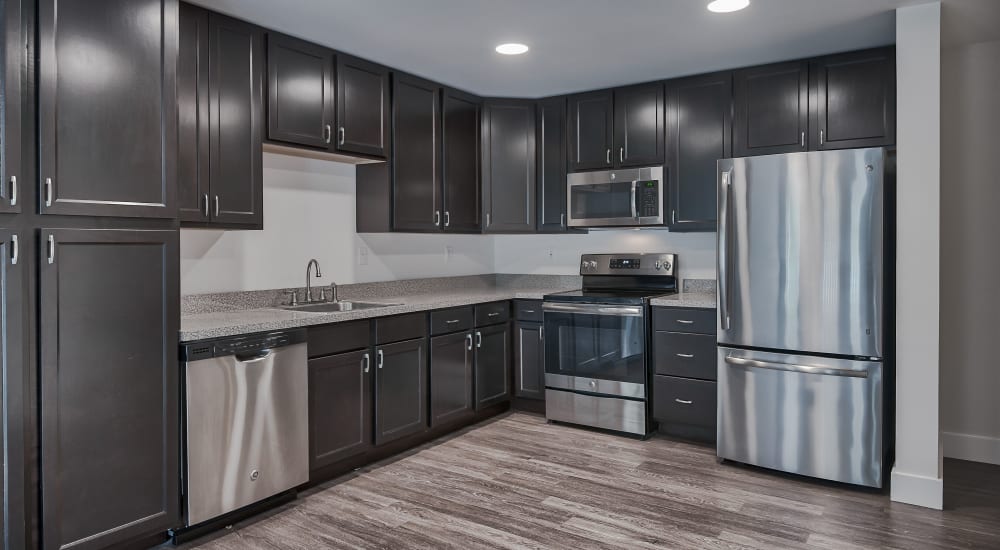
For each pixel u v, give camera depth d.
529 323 4.18
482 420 4.09
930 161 2.67
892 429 3.16
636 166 3.96
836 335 2.88
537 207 4.34
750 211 3.07
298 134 3.08
